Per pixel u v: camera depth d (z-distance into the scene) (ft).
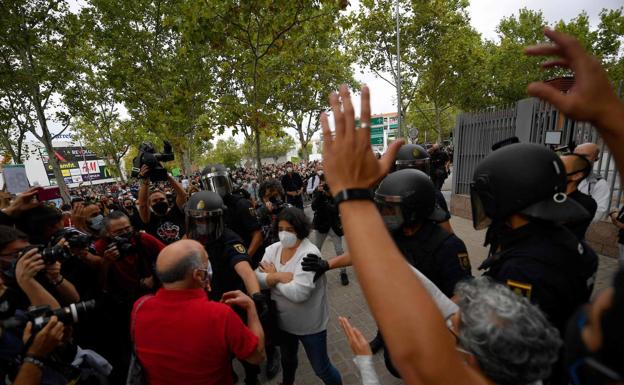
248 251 10.53
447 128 135.44
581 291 3.78
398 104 46.55
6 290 6.06
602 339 1.43
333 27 17.11
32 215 8.49
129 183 71.20
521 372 2.39
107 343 7.98
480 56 55.06
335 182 2.02
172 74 34.40
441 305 3.94
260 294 6.86
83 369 5.96
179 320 4.75
